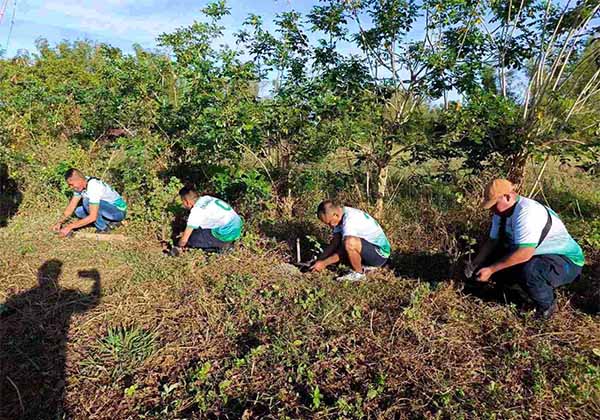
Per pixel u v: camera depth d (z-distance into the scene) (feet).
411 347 10.45
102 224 18.40
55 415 8.57
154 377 9.60
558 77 17.19
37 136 28.07
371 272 14.53
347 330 11.06
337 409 8.55
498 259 13.12
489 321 11.60
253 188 18.94
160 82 23.90
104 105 24.95
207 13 21.45
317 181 20.30
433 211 18.40
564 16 17.37
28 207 21.09
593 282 13.19
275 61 19.30
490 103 15.75
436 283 13.57
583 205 21.02
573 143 15.72
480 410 8.48
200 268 14.67
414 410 8.49
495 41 18.39
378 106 18.10
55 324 11.46
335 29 18.44
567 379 9.27
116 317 11.74
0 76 29.40
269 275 14.34
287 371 9.62
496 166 17.29
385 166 18.47
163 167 22.40
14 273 14.23
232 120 17.72
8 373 9.68
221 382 9.11
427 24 17.72
